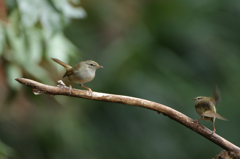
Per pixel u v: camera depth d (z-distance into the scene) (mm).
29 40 7664
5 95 9945
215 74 13984
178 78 12570
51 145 11398
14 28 7023
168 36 14039
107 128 12258
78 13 7074
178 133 12555
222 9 15648
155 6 14922
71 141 11422
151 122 12367
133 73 12305
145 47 13164
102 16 14961
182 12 14867
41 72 8633
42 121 11773
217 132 12906
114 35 15062
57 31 6770
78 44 13742
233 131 13008
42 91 5520
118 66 12516
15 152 10773
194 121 5555
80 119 12109
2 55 7914
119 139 12109
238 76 14242
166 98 11820
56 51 8344
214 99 5344
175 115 5539
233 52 14625
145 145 12055
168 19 14391
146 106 5574
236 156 4738
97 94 5613
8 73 7965
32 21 6520
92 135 11953
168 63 13016
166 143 12148
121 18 15469
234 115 13422
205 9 15164
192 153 12398
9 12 6781
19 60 7734
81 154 11578
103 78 12445
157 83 12070
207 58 14062
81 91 5605
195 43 14141
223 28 15062
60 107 12219
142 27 14469
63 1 6871
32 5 6543
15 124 11781
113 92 11945
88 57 13680
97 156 11641
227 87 14102
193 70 13805
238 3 15766
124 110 12484
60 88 5543
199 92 13023
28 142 11500
